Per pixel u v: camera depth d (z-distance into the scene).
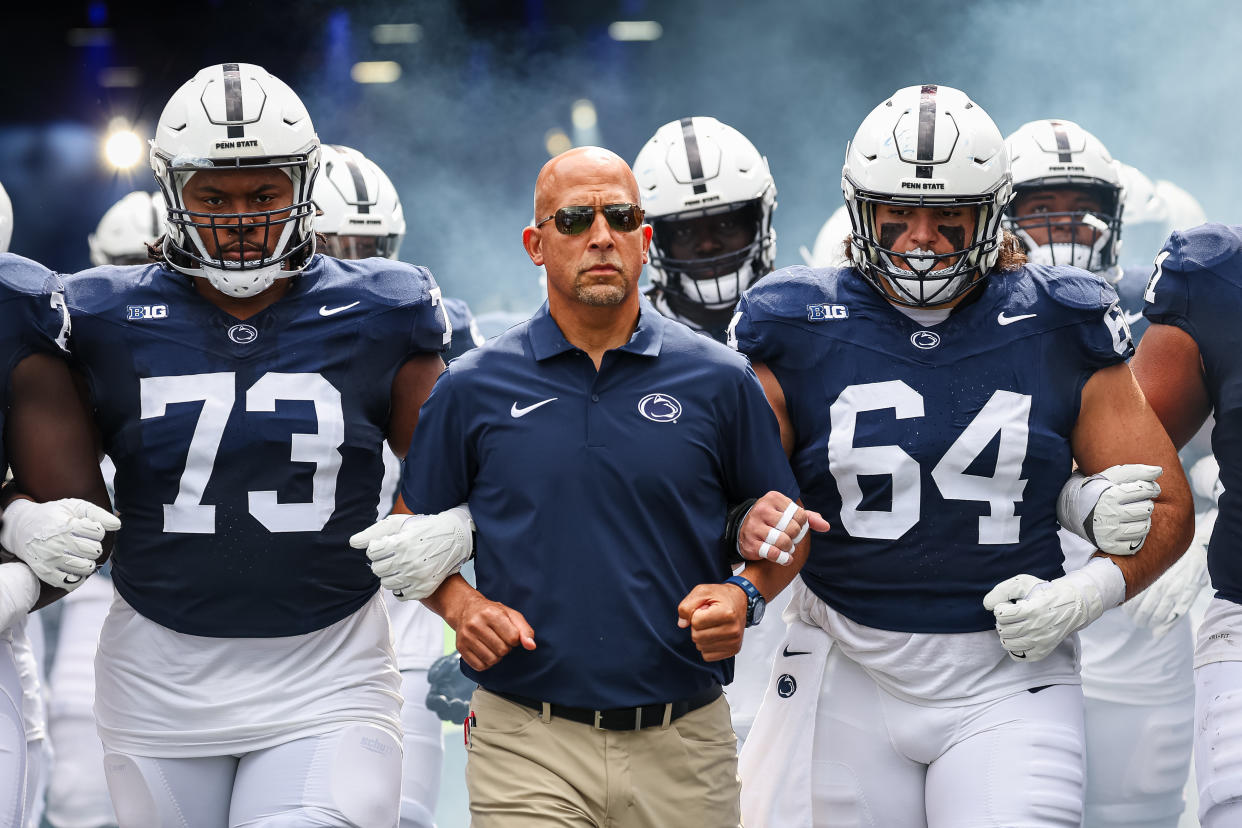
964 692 11.95
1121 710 16.69
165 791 12.05
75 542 11.56
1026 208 18.00
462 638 11.09
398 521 11.40
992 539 11.95
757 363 12.40
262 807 11.77
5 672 12.00
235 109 11.96
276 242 12.13
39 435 12.11
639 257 11.37
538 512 11.16
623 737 11.16
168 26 40.56
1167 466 12.16
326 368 12.30
